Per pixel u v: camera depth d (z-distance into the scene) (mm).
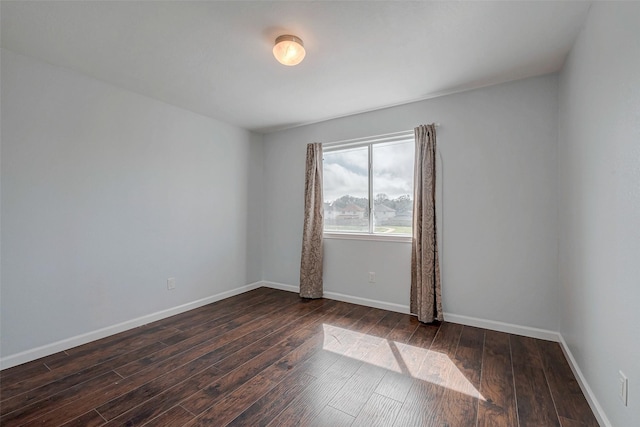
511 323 2682
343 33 1963
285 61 2045
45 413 1631
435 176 2996
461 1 1663
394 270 3338
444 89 2857
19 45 2094
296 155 4109
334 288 3768
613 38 1395
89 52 2195
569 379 1937
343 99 3107
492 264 2762
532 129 2600
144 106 2994
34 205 2264
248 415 1610
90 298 2572
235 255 4016
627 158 1262
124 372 2051
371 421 1565
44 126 2314
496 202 2744
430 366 2115
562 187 2363
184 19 1820
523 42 2061
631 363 1224
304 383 1912
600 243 1554
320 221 3809
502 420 1566
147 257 3002
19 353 2172
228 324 2943
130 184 2869
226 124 3906
